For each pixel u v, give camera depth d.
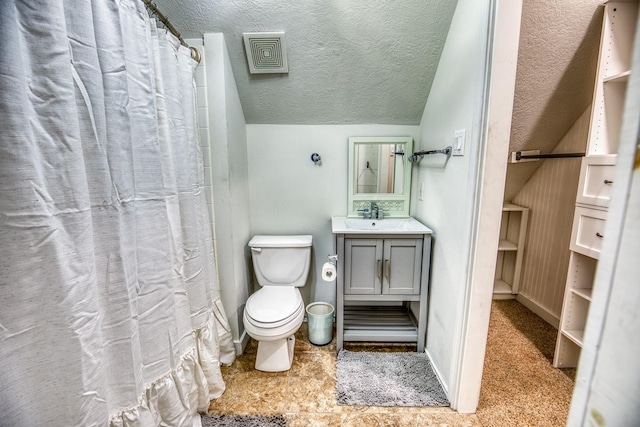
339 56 1.72
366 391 1.57
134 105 1.07
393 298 1.88
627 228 0.26
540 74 1.60
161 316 1.18
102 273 0.94
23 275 0.72
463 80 1.38
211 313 1.65
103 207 0.92
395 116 2.05
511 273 2.61
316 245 2.28
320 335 2.01
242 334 2.00
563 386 1.59
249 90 1.90
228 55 1.72
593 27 1.42
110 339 0.97
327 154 2.16
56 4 0.73
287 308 1.72
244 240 2.09
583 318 1.64
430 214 1.86
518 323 2.20
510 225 2.62
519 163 2.21
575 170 1.95
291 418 1.43
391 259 1.84
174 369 1.26
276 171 2.19
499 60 1.15
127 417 1.01
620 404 0.26
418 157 2.09
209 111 1.71
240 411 1.47
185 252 1.43
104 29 0.91
